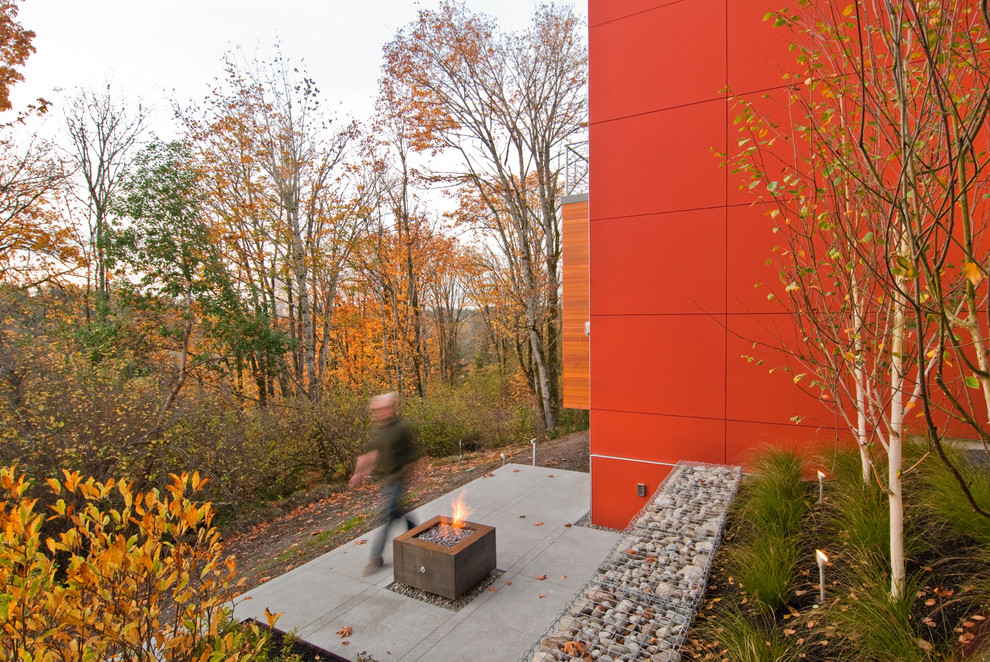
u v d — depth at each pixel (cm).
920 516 350
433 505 750
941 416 457
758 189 570
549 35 1675
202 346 1564
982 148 362
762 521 418
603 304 679
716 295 603
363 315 2417
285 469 1062
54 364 868
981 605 260
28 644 204
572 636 312
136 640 225
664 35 624
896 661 238
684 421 629
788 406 566
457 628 431
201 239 1534
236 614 464
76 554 229
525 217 1814
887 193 220
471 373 2923
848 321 353
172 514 237
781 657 260
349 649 407
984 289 329
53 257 1323
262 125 1739
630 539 436
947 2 213
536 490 809
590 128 678
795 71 543
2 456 705
